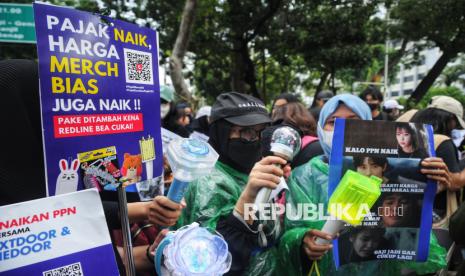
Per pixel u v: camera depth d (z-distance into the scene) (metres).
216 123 1.75
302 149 2.19
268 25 14.83
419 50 18.31
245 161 1.71
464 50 14.23
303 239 1.51
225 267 1.10
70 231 1.00
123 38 1.13
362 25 14.83
